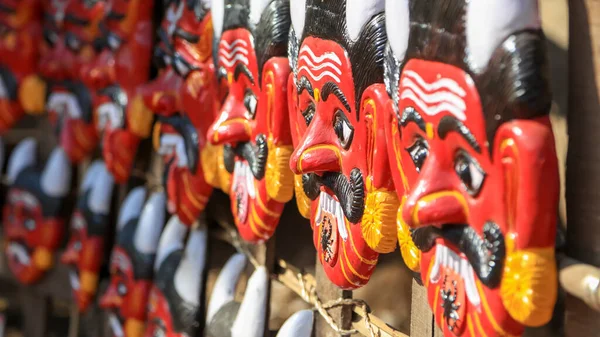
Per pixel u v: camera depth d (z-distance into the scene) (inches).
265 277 72.2
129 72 88.5
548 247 35.8
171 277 84.7
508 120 36.0
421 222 39.8
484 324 38.9
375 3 46.4
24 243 120.3
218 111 69.2
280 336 64.7
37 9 114.1
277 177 59.1
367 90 46.9
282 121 58.4
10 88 118.3
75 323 118.0
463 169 39.2
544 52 35.9
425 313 51.6
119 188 108.5
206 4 72.4
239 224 66.1
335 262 53.7
